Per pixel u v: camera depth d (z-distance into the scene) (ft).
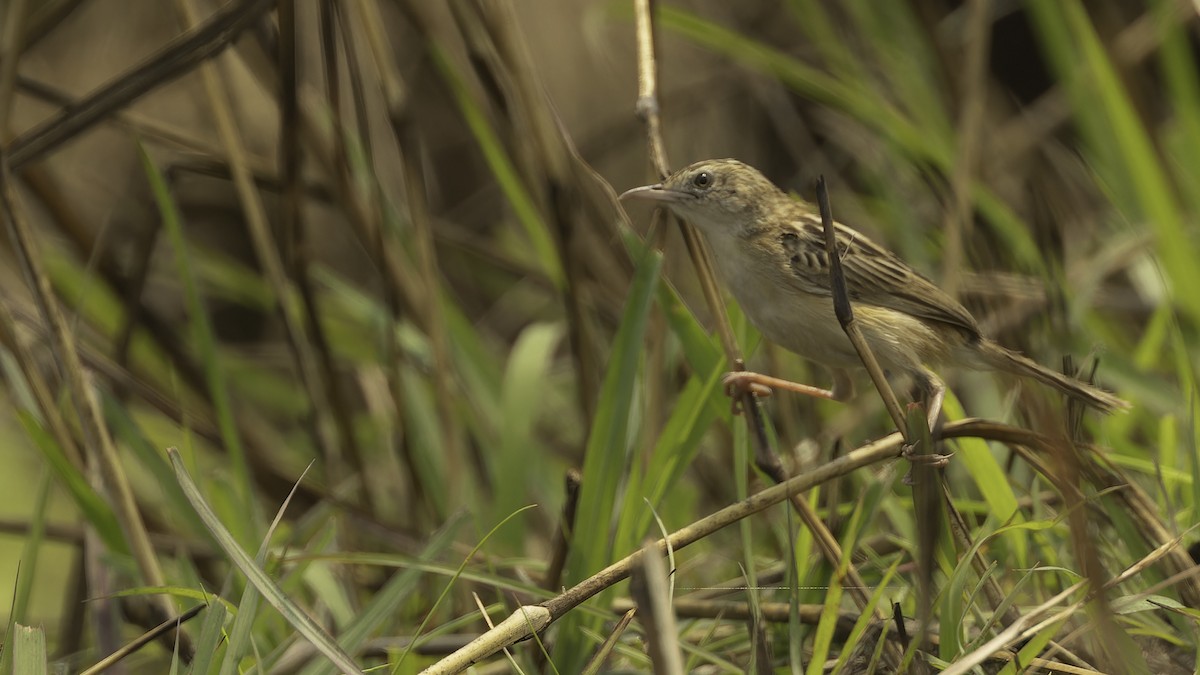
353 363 40.93
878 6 40.75
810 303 26.32
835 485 25.81
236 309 55.88
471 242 40.52
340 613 25.89
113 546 26.21
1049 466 23.70
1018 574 23.75
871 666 20.42
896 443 21.01
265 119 42.86
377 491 37.91
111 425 30.48
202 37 26.55
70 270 35.81
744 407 24.20
